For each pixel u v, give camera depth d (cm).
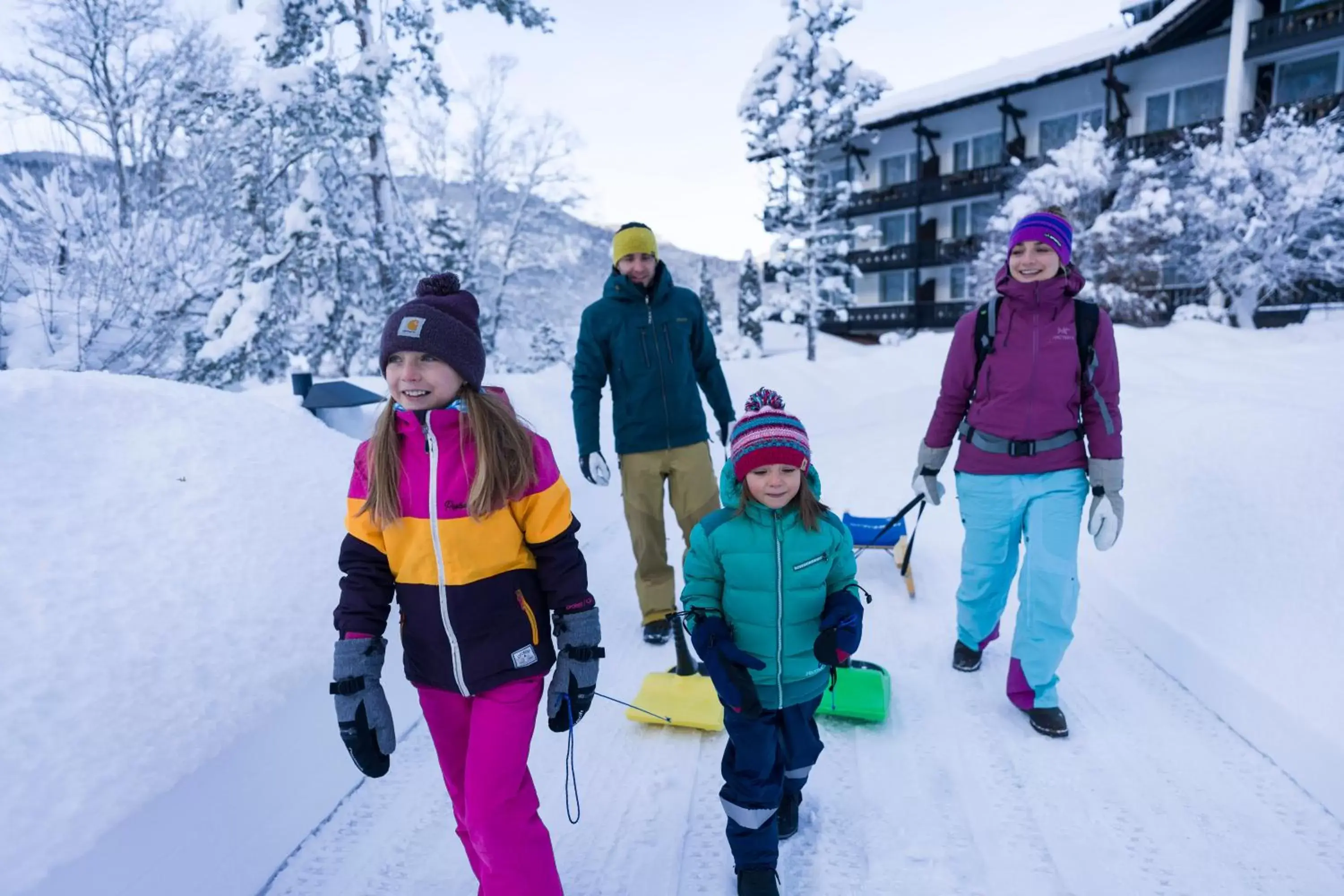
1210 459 454
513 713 185
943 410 318
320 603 281
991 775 270
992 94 2520
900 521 449
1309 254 1656
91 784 181
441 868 231
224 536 273
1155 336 1562
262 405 379
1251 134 1827
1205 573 358
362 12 1326
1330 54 1962
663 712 309
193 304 1152
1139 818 242
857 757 285
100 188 869
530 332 2378
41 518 234
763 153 2294
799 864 230
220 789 211
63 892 164
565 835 248
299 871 229
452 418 178
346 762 267
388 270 1399
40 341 737
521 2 1359
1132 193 1875
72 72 1702
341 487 347
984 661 360
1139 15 2673
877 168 3006
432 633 181
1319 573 316
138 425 300
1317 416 460
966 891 216
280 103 1198
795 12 2198
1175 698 313
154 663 217
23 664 192
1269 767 263
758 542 214
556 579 185
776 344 3291
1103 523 288
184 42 1736
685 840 245
